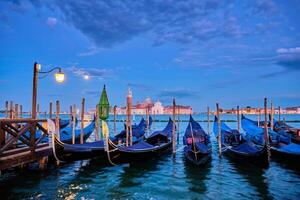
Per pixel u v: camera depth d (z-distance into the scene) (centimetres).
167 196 919
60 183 1048
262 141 1678
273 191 970
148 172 1245
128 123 1529
